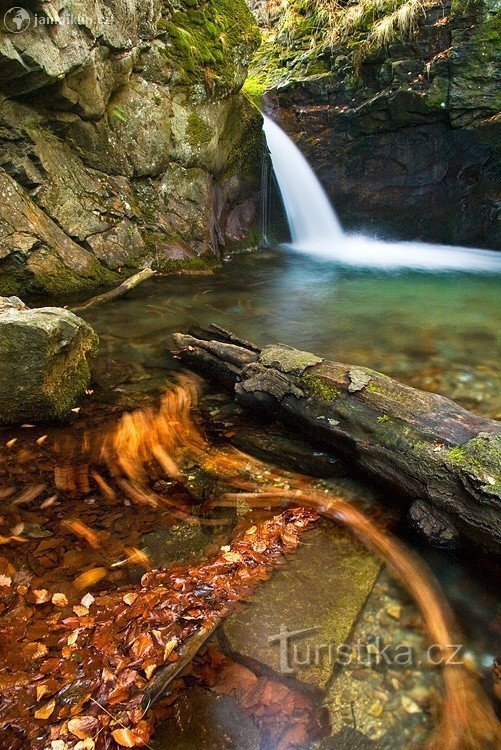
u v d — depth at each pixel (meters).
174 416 3.84
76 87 6.58
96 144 7.36
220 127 9.06
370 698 1.81
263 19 13.09
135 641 1.98
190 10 8.18
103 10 6.41
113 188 7.70
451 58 9.38
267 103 11.64
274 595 2.24
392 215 12.00
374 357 5.09
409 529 2.69
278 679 1.87
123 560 2.42
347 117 10.93
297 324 6.07
